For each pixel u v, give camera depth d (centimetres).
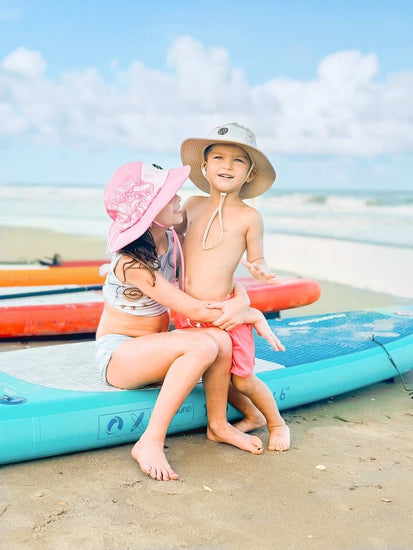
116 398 288
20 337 490
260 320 298
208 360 274
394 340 405
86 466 271
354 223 1395
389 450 297
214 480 262
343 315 469
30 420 267
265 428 324
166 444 298
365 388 399
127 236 282
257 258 303
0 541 212
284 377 335
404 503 245
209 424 302
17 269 666
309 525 228
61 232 1382
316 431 321
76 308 495
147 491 250
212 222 302
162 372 283
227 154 294
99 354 301
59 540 214
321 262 909
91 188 2578
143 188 284
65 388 296
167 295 286
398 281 759
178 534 220
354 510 239
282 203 1773
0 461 264
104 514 232
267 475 268
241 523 228
